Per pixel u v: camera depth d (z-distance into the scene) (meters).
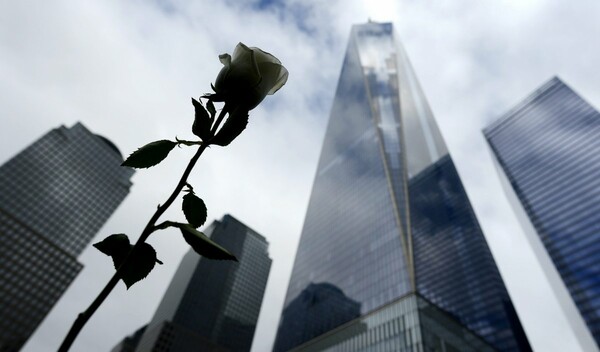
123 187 161.38
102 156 160.25
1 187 121.88
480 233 104.62
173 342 128.50
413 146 134.12
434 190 126.62
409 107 159.88
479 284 93.62
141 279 1.30
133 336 163.88
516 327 84.44
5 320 102.88
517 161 135.75
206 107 1.41
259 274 177.50
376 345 64.94
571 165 114.69
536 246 123.94
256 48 1.49
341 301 87.50
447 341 63.47
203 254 1.23
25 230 119.06
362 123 145.88
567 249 102.19
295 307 105.50
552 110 135.75
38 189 131.12
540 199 118.06
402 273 75.31
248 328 156.50
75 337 1.09
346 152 144.62
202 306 146.62
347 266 95.75
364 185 116.44
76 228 136.00
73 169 145.75
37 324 109.56
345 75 190.50
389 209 97.31
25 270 113.25
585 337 99.00
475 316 89.38
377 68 175.38
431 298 97.69
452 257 104.12
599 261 92.44
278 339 103.38
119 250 1.38
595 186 103.25
